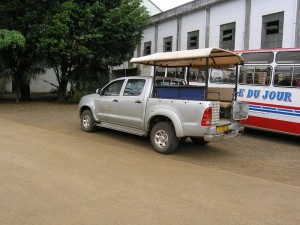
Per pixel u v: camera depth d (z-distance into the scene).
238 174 6.04
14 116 12.91
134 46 18.95
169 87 7.35
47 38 15.42
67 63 18.45
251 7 16.22
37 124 11.00
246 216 4.12
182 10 21.00
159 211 4.17
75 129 10.24
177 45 21.91
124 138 9.06
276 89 9.52
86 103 9.68
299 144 9.34
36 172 5.54
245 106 7.87
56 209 4.10
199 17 19.88
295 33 14.03
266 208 4.41
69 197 4.51
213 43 18.78
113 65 19.53
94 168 5.93
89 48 16.98
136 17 17.72
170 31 22.72
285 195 4.95
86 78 18.92
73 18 16.16
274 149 8.55
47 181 5.12
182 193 4.85
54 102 19.55
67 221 3.79
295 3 14.02
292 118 9.13
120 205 4.30
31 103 18.66
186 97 7.00
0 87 18.91
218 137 6.80
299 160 7.40
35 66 18.02
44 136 8.81
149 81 7.93
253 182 5.55
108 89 9.17
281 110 9.39
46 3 16.16
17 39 14.90
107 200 4.46
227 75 10.73
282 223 3.96
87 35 15.95
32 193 4.61
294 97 9.09
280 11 14.73
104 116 9.07
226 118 7.75
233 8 17.31
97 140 8.63
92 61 18.67
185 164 6.57
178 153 7.61
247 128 11.01
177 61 7.90
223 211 4.25
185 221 3.91
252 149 8.45
